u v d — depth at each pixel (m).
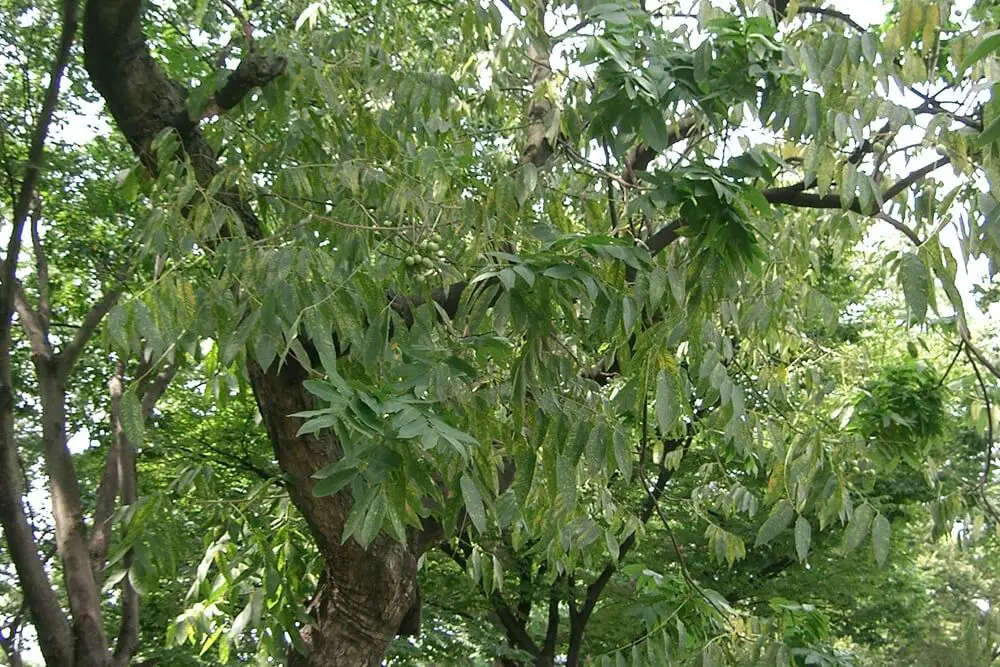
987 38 1.61
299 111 4.41
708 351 3.38
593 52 3.52
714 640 3.81
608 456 2.98
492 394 3.06
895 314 10.23
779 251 4.99
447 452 2.47
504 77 5.28
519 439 2.88
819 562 11.73
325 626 4.41
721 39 3.54
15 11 7.15
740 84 3.54
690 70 3.57
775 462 3.97
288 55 4.04
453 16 5.02
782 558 11.92
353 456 2.21
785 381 5.79
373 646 4.41
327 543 4.29
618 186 5.19
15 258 4.78
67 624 4.85
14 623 7.69
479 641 11.45
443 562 11.56
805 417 5.39
